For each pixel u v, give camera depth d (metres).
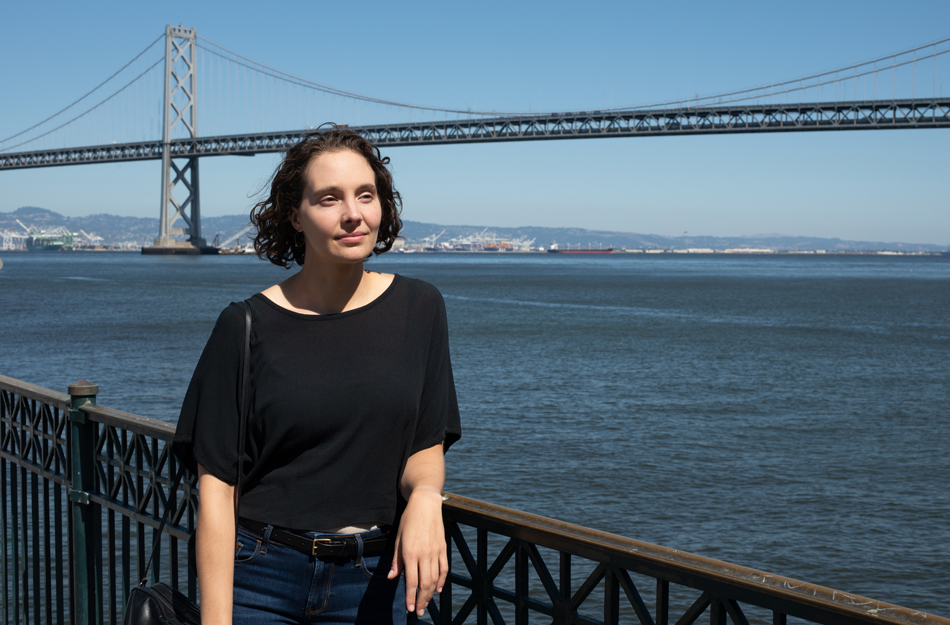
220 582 1.57
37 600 2.99
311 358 1.62
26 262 153.12
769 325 44.16
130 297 60.22
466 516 1.75
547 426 17.66
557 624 1.60
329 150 1.67
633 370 26.61
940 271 160.75
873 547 10.85
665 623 1.43
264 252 1.84
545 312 50.97
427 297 1.75
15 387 3.02
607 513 12.02
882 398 22.20
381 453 1.64
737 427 18.03
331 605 1.63
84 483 2.68
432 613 1.90
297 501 1.61
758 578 1.29
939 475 14.30
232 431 1.63
